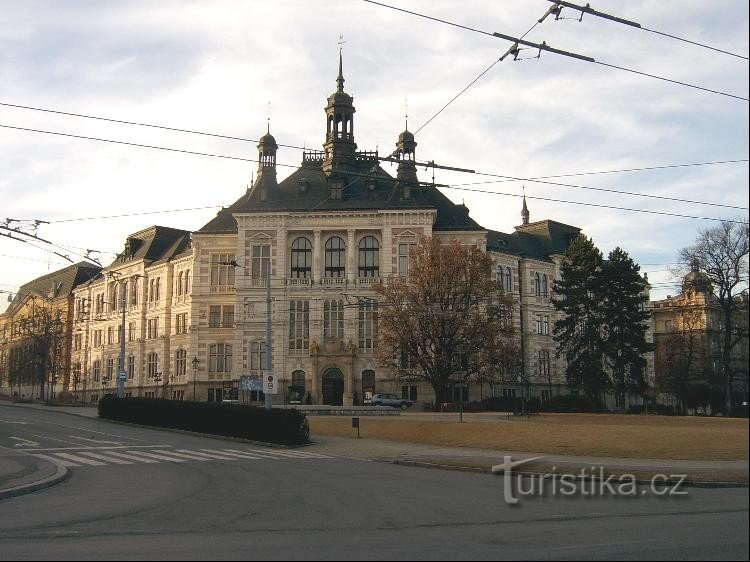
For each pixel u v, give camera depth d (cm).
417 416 4625
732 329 5734
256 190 6906
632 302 5903
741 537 1122
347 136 6925
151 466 2567
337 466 2598
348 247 6569
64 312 9419
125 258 8331
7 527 1393
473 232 6638
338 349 6325
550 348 7519
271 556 1034
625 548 1041
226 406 3841
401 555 1022
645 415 4509
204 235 6956
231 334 6812
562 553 1013
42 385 7944
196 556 1046
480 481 2117
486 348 5528
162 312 7588
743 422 3662
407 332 5556
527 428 3366
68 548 1145
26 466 2462
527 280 7425
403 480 2142
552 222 8212
